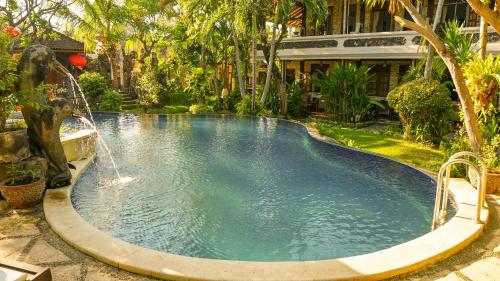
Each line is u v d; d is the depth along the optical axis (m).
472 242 5.12
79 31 23.27
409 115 13.46
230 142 13.80
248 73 28.06
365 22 21.42
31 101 6.63
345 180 9.04
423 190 8.30
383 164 10.49
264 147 12.93
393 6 8.31
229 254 5.37
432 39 7.44
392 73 20.50
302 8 23.62
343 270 4.13
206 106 22.89
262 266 4.19
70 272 4.19
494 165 7.50
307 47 20.94
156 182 8.60
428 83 13.16
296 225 6.41
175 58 27.48
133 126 17.48
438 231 5.23
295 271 4.09
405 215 6.89
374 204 7.45
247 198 7.70
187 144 13.31
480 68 8.66
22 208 6.04
